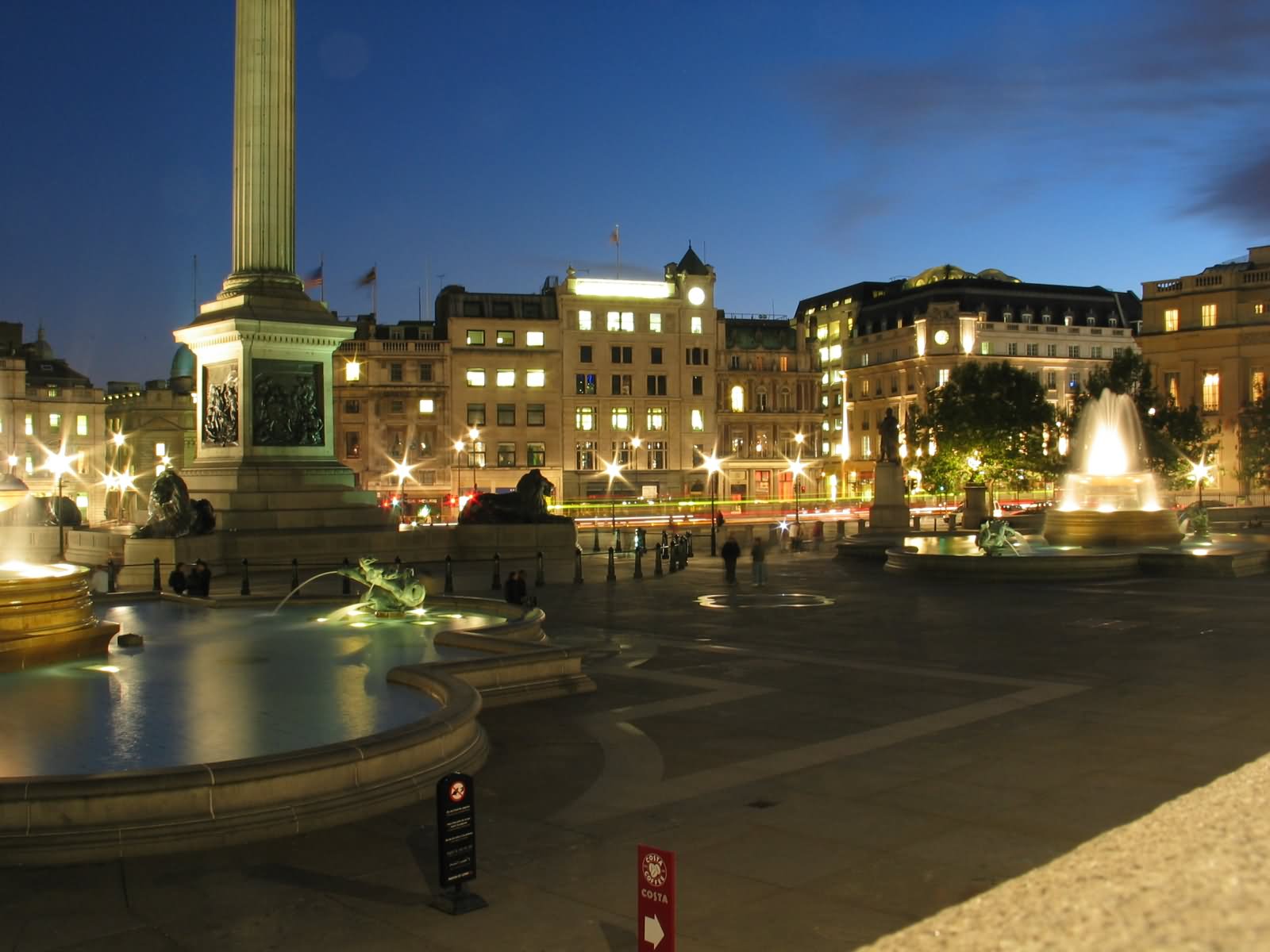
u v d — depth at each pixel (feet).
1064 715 54.34
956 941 14.14
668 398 410.31
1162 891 14.24
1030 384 302.86
